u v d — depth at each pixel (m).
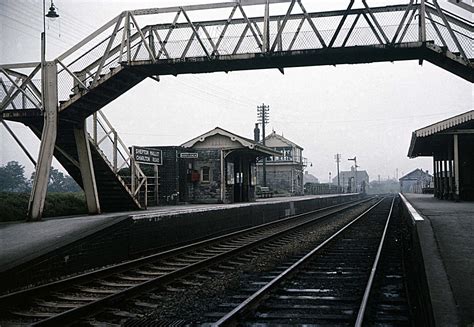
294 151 57.28
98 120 16.89
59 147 16.19
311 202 36.78
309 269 10.23
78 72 15.02
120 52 14.81
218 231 17.62
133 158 18.77
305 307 6.95
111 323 6.39
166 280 8.73
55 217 14.49
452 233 8.88
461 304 4.52
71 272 9.29
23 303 7.18
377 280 8.77
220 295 7.90
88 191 15.56
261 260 11.67
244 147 25.47
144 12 14.83
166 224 13.52
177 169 24.42
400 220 24.67
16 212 14.41
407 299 7.30
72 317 6.30
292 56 13.98
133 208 18.11
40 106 14.39
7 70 14.66
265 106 56.41
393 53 13.88
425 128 23.25
